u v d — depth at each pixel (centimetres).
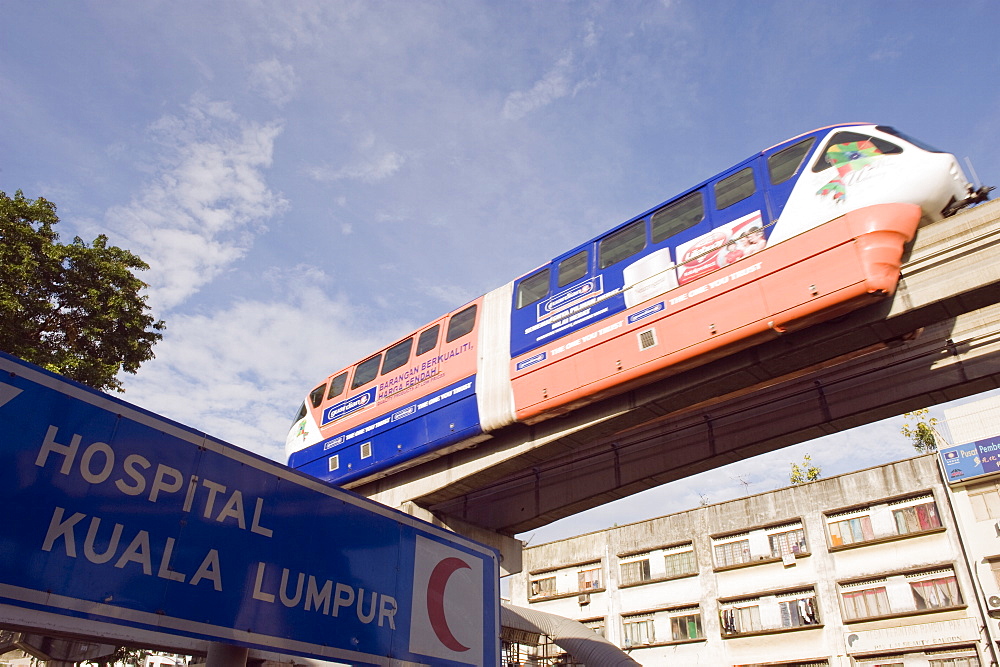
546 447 1407
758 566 2542
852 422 1315
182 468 553
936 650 2058
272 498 610
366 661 628
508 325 1467
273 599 575
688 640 2609
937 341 1227
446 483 1557
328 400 1855
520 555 1836
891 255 1016
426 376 1592
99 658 1159
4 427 461
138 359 1645
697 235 1216
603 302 1305
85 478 491
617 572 2936
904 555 2222
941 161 1045
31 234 1518
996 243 999
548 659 2786
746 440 1398
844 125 1147
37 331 1516
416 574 717
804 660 2306
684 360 1159
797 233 1089
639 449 1545
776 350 1141
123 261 1673
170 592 509
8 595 430
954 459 2200
